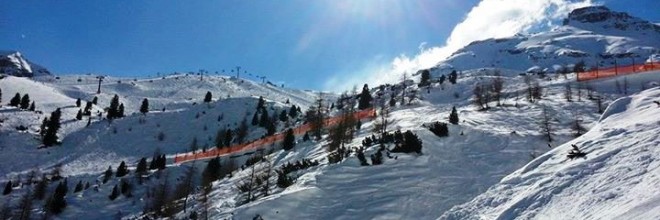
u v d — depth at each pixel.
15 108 128.62
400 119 78.06
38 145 108.69
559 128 64.38
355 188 43.59
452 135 58.59
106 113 143.12
